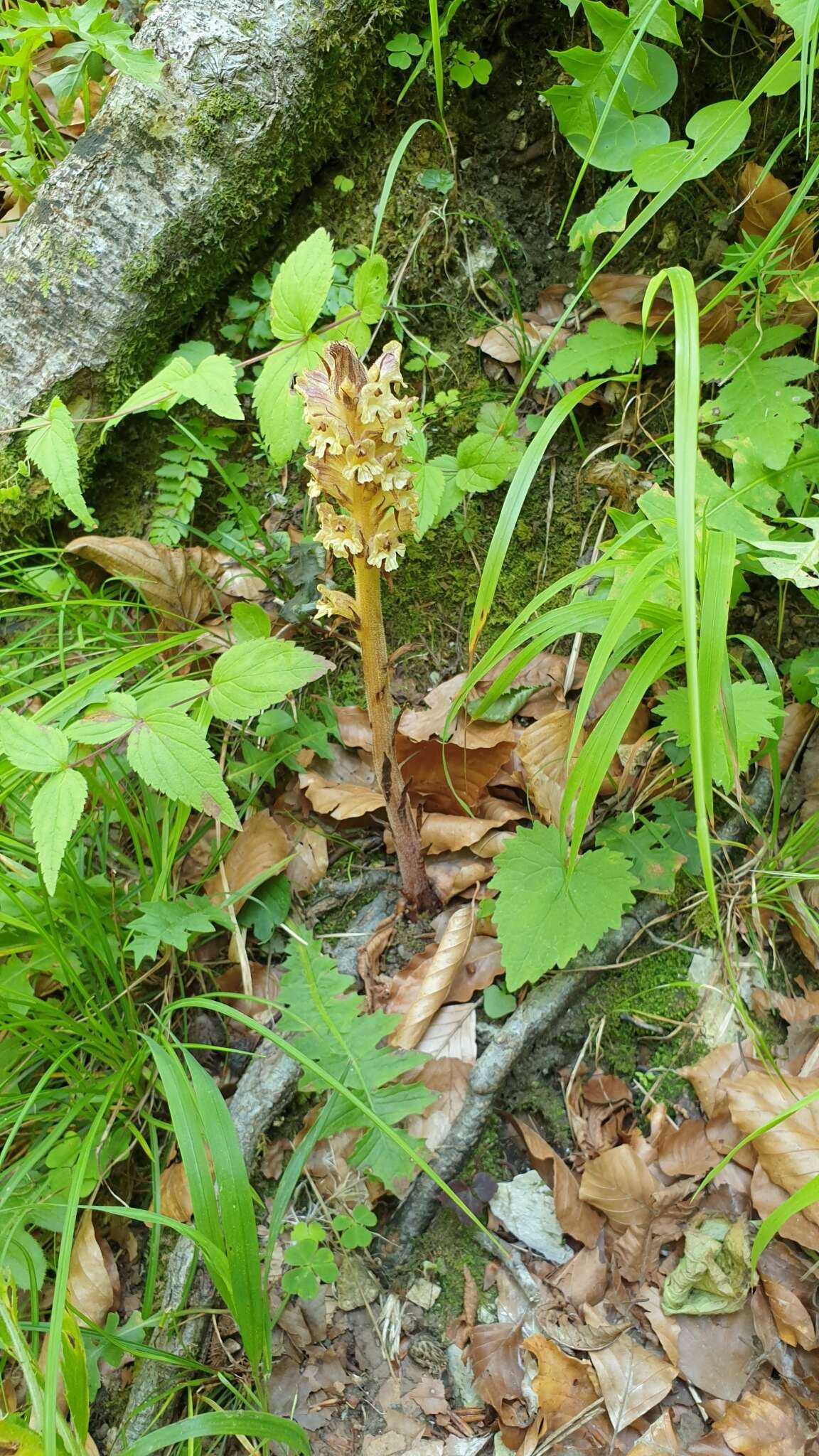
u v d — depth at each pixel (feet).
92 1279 2.75
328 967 2.91
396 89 3.21
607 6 3.16
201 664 3.22
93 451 3.24
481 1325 2.74
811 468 2.86
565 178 3.30
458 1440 2.66
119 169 3.09
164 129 3.07
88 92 3.24
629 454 3.23
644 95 2.89
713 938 2.99
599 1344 2.68
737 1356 2.66
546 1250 2.80
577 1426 2.62
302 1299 2.75
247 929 3.06
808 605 3.12
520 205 3.33
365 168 3.26
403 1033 2.91
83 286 3.15
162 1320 2.66
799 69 2.62
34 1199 2.74
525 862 2.86
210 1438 2.67
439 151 3.27
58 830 2.43
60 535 3.33
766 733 2.70
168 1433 2.39
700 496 2.84
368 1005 2.98
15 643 3.04
